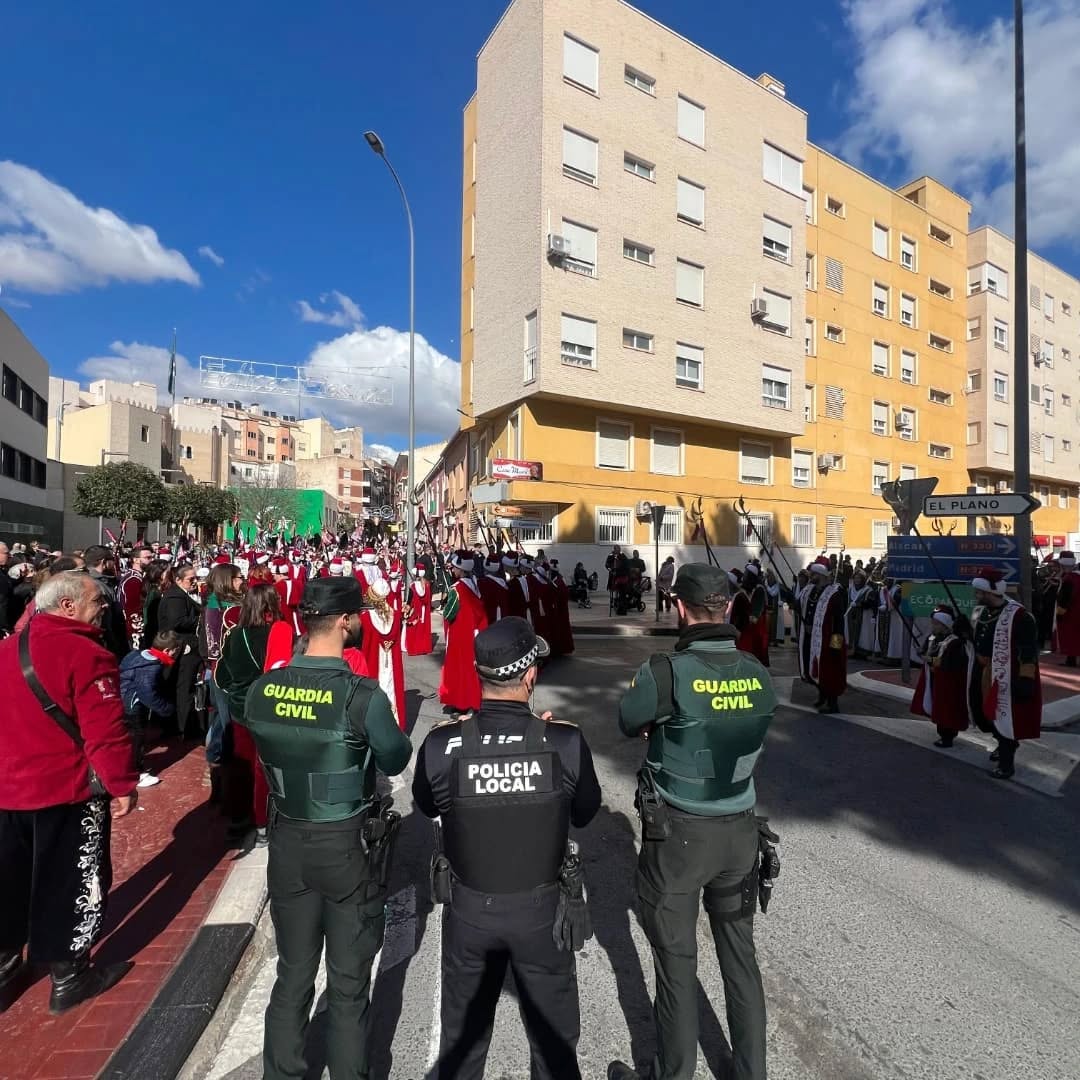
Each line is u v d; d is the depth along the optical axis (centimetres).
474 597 802
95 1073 241
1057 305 4309
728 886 241
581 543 2273
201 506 4628
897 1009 287
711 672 240
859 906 369
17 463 3075
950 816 491
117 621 578
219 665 396
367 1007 230
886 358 3294
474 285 2492
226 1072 257
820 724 737
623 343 2261
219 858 400
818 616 786
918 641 913
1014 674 562
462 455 3127
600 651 1257
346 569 1073
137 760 558
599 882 393
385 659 601
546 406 2225
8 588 696
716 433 2617
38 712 267
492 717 212
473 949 201
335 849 225
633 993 299
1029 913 364
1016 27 962
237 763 417
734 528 2633
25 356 3139
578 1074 205
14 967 284
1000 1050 264
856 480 3120
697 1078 252
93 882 279
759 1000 236
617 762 605
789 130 2709
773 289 2650
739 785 241
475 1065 203
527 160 2164
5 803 265
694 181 2423
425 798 212
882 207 3278
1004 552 876
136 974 297
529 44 2155
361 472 9819
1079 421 4453
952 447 3638
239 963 308
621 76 2247
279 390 4797
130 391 7200
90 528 4475
